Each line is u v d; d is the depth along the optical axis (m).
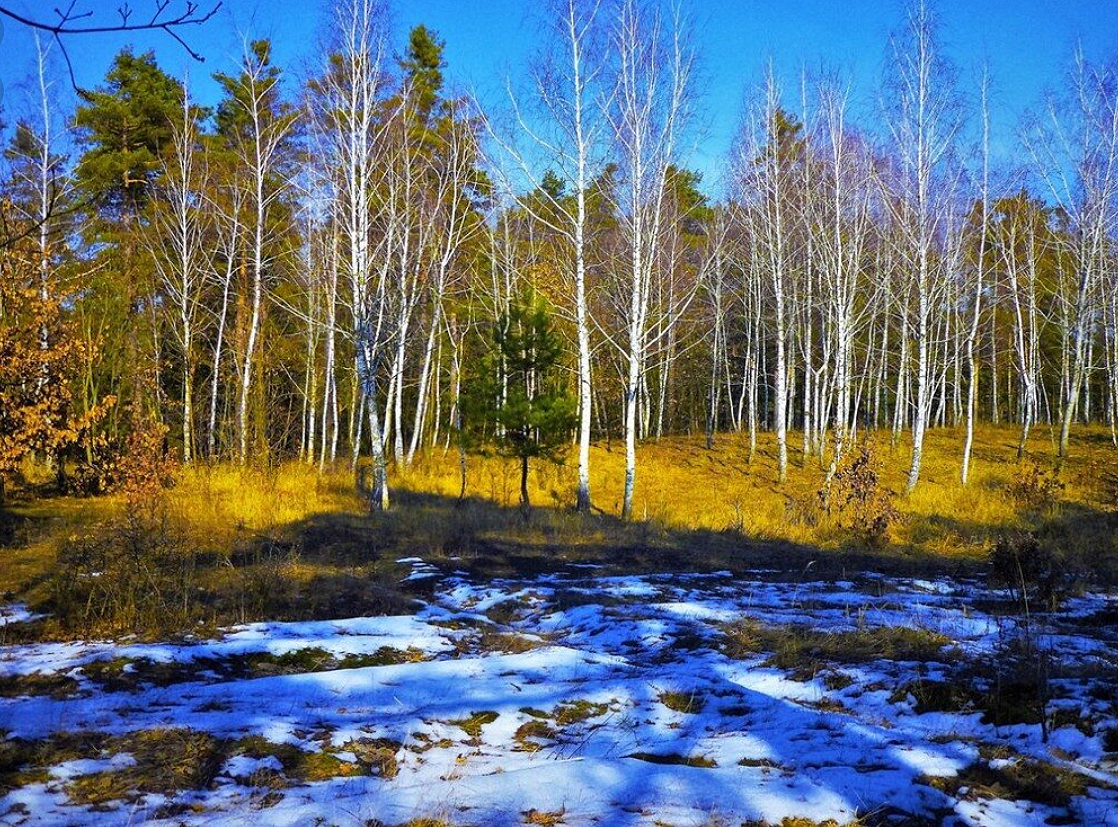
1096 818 4.09
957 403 41.94
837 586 11.48
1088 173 28.64
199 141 31.48
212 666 6.82
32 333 17.14
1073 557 14.16
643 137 20.84
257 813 3.88
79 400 21.80
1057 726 5.39
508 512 19.73
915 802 4.22
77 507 18.14
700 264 35.72
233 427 25.55
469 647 7.91
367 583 10.76
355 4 20.62
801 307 33.84
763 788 4.31
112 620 8.30
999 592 11.12
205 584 10.14
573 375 32.31
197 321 31.33
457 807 4.00
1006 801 4.31
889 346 43.16
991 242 34.41
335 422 28.11
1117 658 7.09
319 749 4.90
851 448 29.09
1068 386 34.81
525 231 33.72
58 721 5.14
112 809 3.95
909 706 6.00
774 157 28.56
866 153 28.41
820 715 5.70
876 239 32.31
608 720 5.73
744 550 15.38
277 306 34.34
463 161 28.08
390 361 29.97
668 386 44.03
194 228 27.42
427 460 30.25
